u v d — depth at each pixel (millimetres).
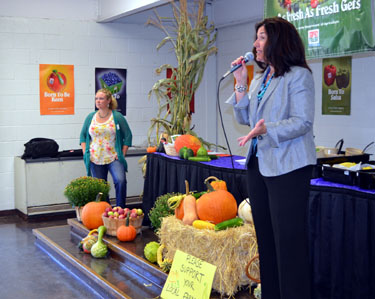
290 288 2139
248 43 7090
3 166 6578
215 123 7953
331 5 4016
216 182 3689
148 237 4590
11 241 5332
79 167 6457
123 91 7301
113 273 3920
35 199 6246
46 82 6742
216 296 3295
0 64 6469
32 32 6617
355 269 2797
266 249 2328
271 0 4512
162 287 3596
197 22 5562
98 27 7051
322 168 3143
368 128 5402
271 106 2119
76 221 5281
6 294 3797
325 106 5902
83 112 7027
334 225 2898
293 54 2090
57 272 4301
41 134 6777
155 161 4930
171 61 7637
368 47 3812
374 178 2732
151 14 7406
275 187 2109
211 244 3184
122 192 5367
